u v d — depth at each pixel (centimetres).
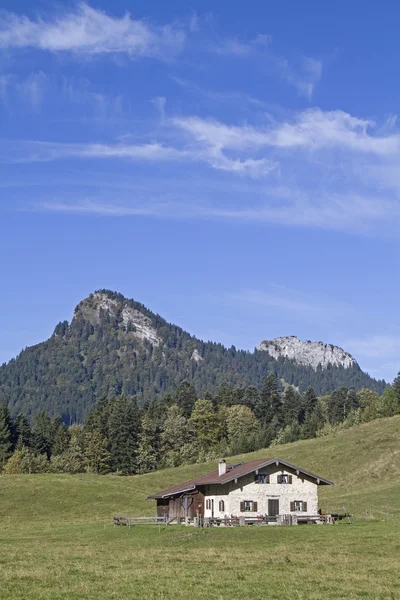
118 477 14062
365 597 3628
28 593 3775
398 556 5044
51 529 8644
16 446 19662
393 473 11175
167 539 6538
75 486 12019
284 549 5544
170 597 3647
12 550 6297
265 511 7844
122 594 3734
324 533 6312
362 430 14638
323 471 12181
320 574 4334
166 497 9012
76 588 3909
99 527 8275
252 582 4078
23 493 11500
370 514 8019
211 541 6216
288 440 19325
